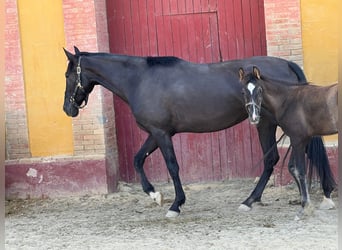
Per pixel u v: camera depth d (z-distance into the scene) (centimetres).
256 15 1252
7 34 1252
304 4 1173
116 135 1299
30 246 958
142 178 1097
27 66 1260
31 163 1255
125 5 1287
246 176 1270
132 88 1066
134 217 1088
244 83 962
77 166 1241
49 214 1153
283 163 1070
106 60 1080
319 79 1177
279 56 1178
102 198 1223
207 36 1270
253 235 926
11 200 1262
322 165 1020
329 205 1028
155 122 1047
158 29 1283
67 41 1235
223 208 1099
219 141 1276
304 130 979
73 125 1242
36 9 1251
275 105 992
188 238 935
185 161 1285
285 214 1027
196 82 1038
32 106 1264
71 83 1096
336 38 1170
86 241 964
